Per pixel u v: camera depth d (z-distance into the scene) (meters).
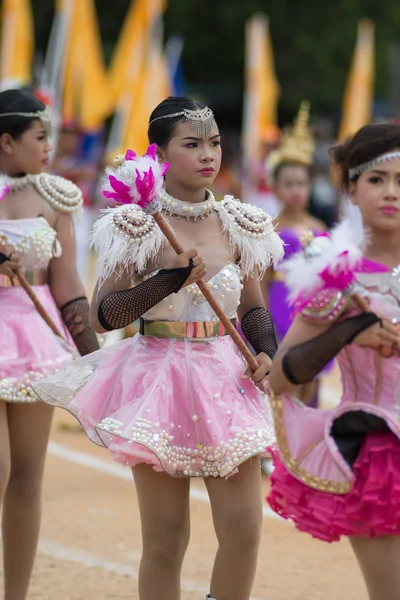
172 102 10.23
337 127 68.31
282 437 8.52
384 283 8.41
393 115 40.50
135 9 37.25
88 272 35.38
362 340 8.12
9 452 11.27
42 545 13.98
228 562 9.59
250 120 39.88
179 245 9.67
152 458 9.47
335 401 24.48
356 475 8.24
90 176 26.03
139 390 9.77
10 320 11.76
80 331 12.27
